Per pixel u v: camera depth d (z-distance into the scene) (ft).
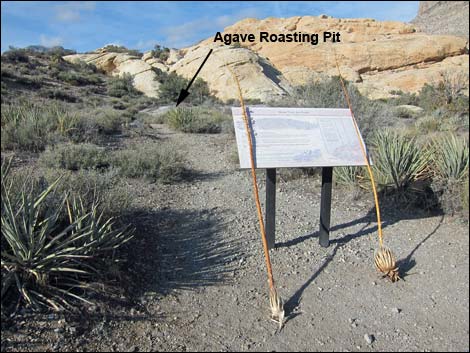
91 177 19.42
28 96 73.41
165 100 96.32
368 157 15.84
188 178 27.53
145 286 13.47
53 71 97.50
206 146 39.99
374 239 18.12
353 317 12.46
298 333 11.66
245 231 18.54
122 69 108.17
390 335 11.65
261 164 14.61
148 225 18.22
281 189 25.41
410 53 168.96
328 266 15.56
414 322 12.26
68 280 12.46
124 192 19.10
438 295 13.73
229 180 27.32
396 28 194.80
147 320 11.81
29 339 10.19
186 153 35.42
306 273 15.02
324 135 15.92
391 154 23.09
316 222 20.04
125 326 11.40
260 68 104.22
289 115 16.10
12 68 90.74
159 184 25.07
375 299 13.44
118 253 14.64
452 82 69.21
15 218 12.31
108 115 46.44
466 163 22.04
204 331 11.60
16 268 11.65
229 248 16.72
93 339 10.69
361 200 23.45
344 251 16.83
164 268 14.80
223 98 97.19
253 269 15.15
